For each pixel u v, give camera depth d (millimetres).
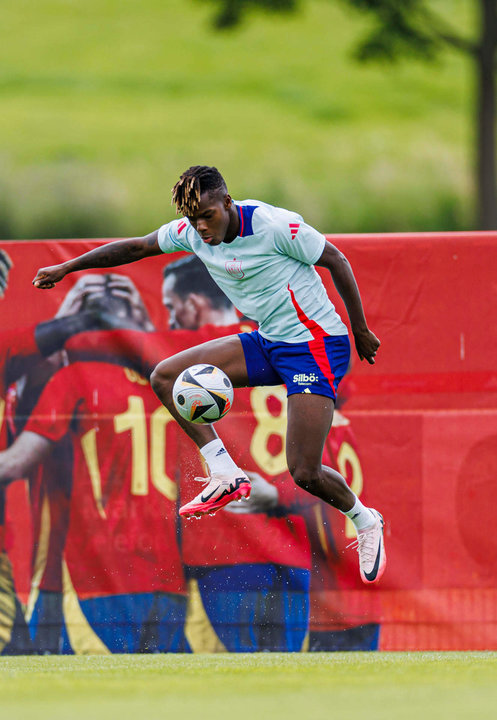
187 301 20375
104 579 20031
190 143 101438
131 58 122562
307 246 15977
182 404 16469
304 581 19844
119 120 106375
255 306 16453
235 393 20203
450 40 75250
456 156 100688
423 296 20062
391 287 20094
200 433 16797
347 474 19984
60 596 20016
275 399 20172
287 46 125125
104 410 20328
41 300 20500
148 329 20391
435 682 12953
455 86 116812
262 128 105438
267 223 15789
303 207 92688
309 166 98188
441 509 19891
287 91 114812
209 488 16625
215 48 124750
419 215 92562
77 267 17109
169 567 19984
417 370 20016
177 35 127750
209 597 19906
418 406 20000
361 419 20031
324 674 14016
